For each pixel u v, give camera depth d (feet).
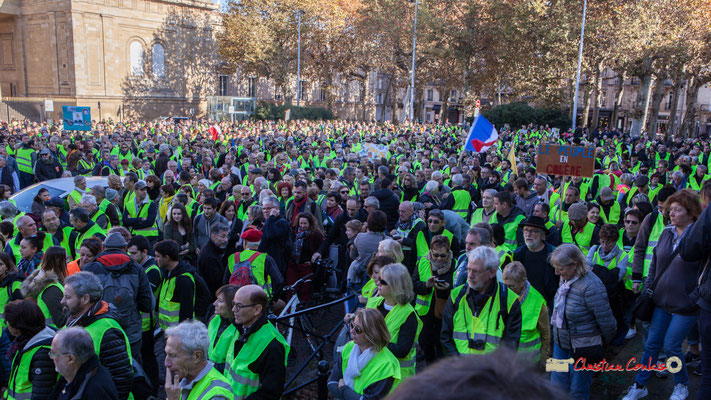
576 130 125.49
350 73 194.08
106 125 104.94
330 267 27.02
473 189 40.24
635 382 18.24
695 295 13.58
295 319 22.22
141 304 18.17
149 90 178.81
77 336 11.80
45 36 164.76
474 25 149.59
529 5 122.42
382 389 12.86
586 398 16.05
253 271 20.53
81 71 161.07
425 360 19.35
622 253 21.81
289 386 20.44
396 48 168.14
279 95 230.68
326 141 78.74
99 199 30.22
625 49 110.52
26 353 13.34
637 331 25.66
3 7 164.96
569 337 15.85
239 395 14.01
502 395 2.61
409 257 22.34
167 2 181.16
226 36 174.29
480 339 14.57
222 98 175.94
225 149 64.90
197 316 19.75
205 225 27.25
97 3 162.71
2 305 18.19
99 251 19.69
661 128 204.44
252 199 32.99
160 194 35.12
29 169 51.06
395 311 15.02
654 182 37.11
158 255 18.89
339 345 15.52
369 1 167.43
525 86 145.07
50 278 17.15
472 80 172.14
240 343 14.20
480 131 46.68
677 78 133.90
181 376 11.64
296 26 168.25
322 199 35.83
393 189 37.47
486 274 14.34
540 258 19.30
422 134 103.50
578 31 116.06
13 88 175.94
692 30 109.40
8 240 24.22
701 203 15.87
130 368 14.16
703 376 12.91
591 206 25.95
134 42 173.99
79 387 11.87
